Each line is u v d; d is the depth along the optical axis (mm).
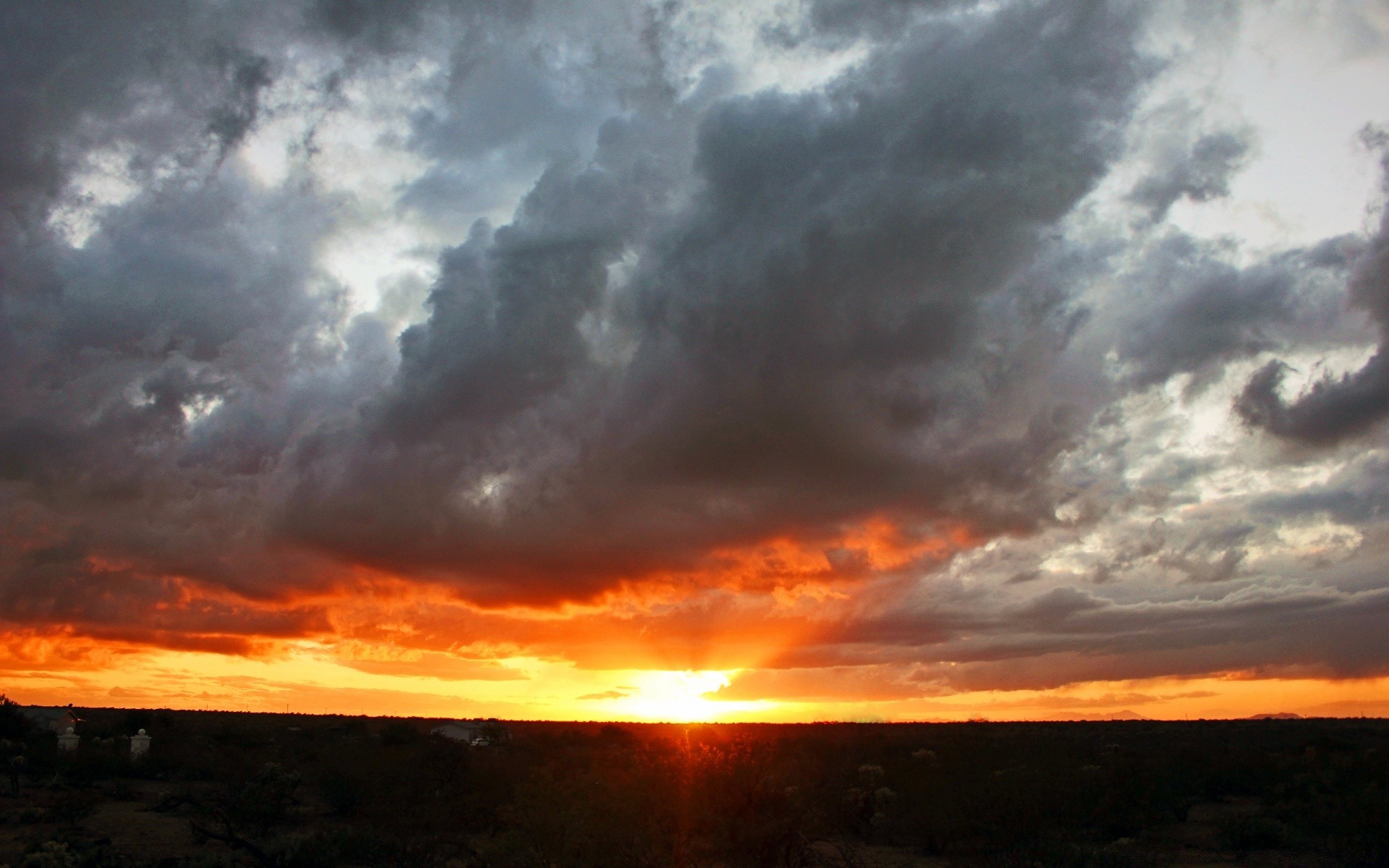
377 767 30922
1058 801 25422
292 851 18625
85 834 22312
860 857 21875
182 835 23078
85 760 37375
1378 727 95375
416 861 18250
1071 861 20438
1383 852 21016
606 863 14891
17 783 32094
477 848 18594
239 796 25938
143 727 59469
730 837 16719
